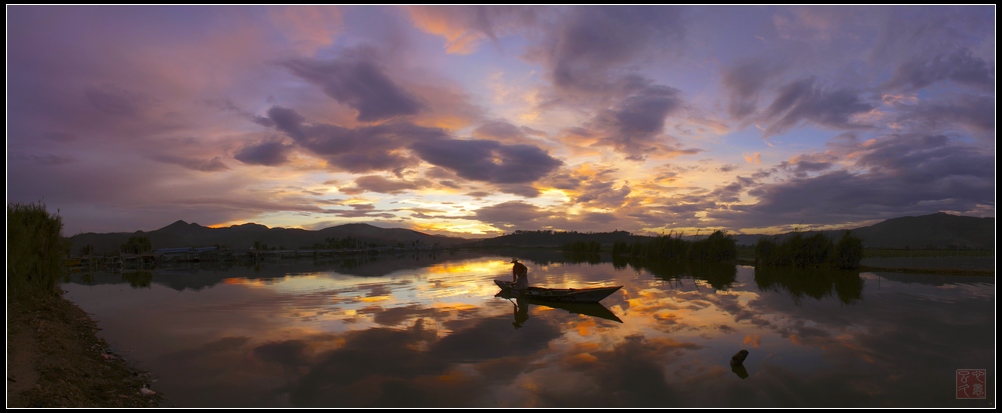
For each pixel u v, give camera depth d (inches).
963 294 719.1
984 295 706.2
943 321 522.6
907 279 942.4
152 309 695.7
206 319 598.9
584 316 591.2
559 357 406.9
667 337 470.9
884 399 307.0
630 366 378.9
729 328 506.6
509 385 341.1
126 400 306.0
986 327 491.8
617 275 1220.5
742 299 710.5
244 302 757.3
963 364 371.6
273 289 954.1
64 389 294.4
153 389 336.2
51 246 719.7
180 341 479.8
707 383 339.6
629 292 815.7
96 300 826.2
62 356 369.4
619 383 341.7
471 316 601.0
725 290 823.7
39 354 357.7
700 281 992.9
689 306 653.9
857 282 904.3
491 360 402.3
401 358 410.0
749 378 348.2
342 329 527.8
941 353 401.1
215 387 341.4
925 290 768.9
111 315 644.1
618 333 492.1
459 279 1152.2
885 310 592.7
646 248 2151.8
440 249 6658.5
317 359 409.4
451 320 575.2
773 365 376.2
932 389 322.3
